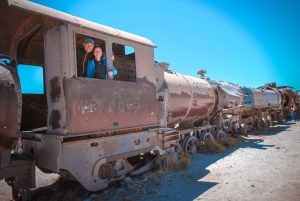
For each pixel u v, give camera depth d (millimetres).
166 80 6754
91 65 4340
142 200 4113
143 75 5203
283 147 8570
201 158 7344
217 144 8336
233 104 10820
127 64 6102
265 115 16531
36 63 5395
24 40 4844
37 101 5367
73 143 3777
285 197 3990
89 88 3955
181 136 7750
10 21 4246
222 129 10352
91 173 4023
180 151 7043
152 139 5422
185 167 6062
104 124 4164
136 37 5195
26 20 4301
